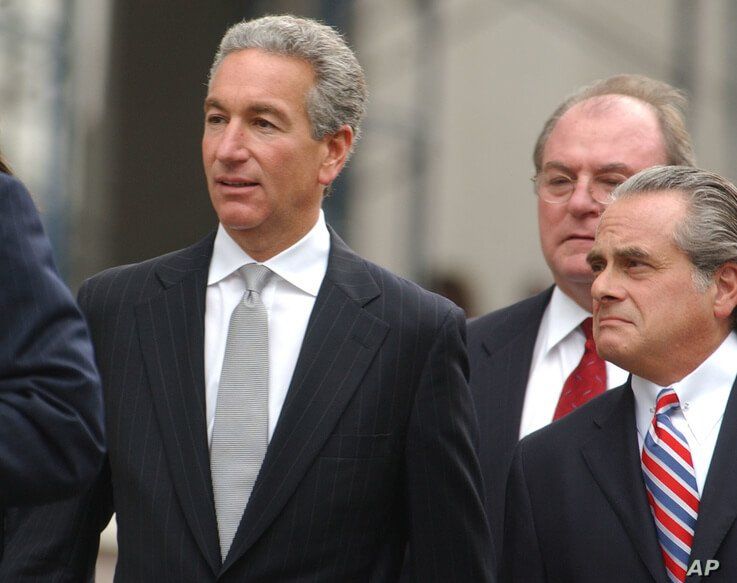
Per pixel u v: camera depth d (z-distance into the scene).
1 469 8.36
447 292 48.09
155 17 35.78
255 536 11.19
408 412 11.85
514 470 11.83
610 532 11.16
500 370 14.00
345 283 12.01
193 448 11.43
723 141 49.09
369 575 11.76
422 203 47.75
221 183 11.64
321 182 12.04
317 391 11.55
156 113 36.06
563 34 50.28
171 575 11.23
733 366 11.16
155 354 11.76
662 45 50.44
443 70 48.34
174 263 12.18
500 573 11.98
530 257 50.59
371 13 46.66
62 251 35.31
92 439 8.70
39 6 34.28
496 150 49.66
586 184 13.72
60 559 11.71
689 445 11.09
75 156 35.09
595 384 13.59
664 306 10.95
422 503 11.86
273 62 11.66
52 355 8.63
